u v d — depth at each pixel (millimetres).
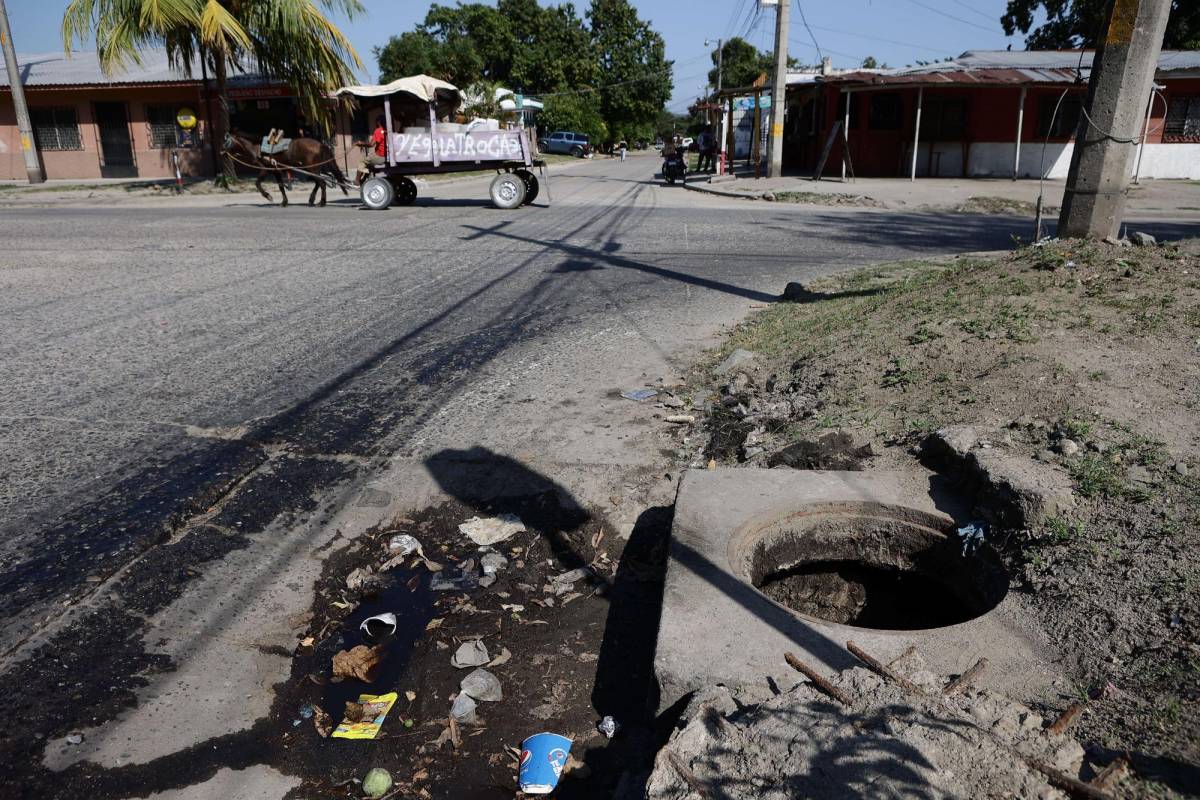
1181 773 1834
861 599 3443
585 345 6316
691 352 6109
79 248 11055
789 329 6215
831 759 1873
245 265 9719
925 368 4520
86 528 3488
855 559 3398
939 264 8773
